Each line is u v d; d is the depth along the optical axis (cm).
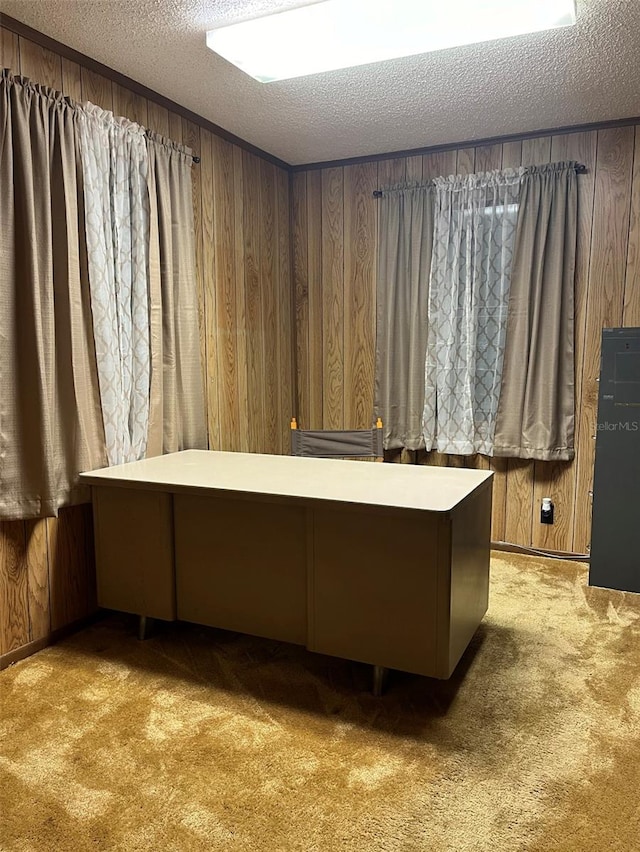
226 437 360
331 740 185
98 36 237
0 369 221
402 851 142
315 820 152
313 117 317
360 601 204
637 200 319
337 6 207
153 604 245
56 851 144
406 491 211
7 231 221
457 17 209
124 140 268
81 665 232
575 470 347
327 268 405
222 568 231
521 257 339
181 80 275
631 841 146
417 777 168
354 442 311
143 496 239
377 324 387
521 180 335
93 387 258
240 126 331
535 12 205
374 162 381
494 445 357
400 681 220
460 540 200
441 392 366
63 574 255
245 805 158
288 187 407
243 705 205
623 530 299
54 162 236
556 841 145
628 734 187
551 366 336
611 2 206
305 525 211
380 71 260
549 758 176
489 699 208
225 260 350
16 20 224
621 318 329
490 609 281
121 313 272
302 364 423
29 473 230
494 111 307
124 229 271
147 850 144
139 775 170
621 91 282
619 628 261
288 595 220
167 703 206
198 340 319
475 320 354
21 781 167
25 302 227
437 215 358
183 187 303
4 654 231
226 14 221
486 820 152
